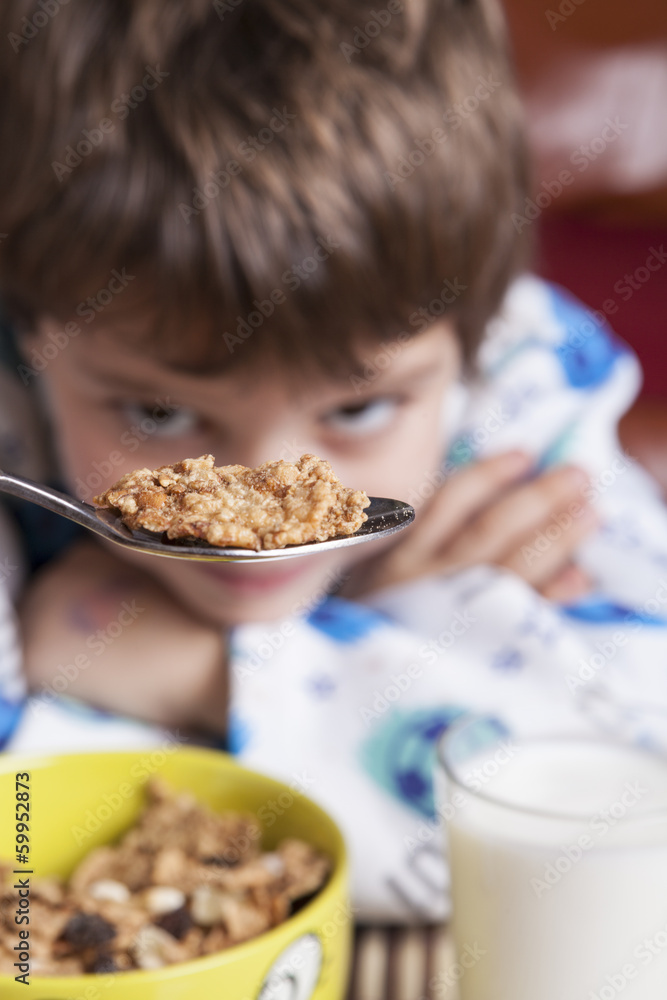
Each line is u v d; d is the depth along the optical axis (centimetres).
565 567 68
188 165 55
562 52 101
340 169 56
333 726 54
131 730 56
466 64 60
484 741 48
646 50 102
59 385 61
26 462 71
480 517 68
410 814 52
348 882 46
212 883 47
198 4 56
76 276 56
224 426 59
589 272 111
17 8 58
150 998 42
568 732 48
